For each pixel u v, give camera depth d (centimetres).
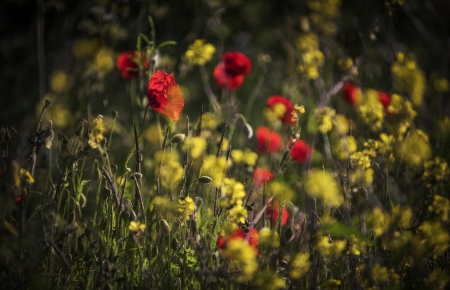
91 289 287
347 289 288
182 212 286
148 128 310
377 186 303
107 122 324
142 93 312
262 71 349
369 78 341
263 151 316
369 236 294
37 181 302
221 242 284
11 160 298
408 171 304
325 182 285
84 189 304
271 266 290
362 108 299
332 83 328
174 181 290
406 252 288
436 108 327
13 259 289
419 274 290
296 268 283
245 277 279
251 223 286
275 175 300
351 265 287
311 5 336
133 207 290
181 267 286
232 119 315
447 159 297
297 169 320
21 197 287
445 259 290
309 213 298
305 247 296
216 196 288
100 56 338
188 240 291
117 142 331
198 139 289
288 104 318
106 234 288
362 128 305
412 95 299
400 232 287
